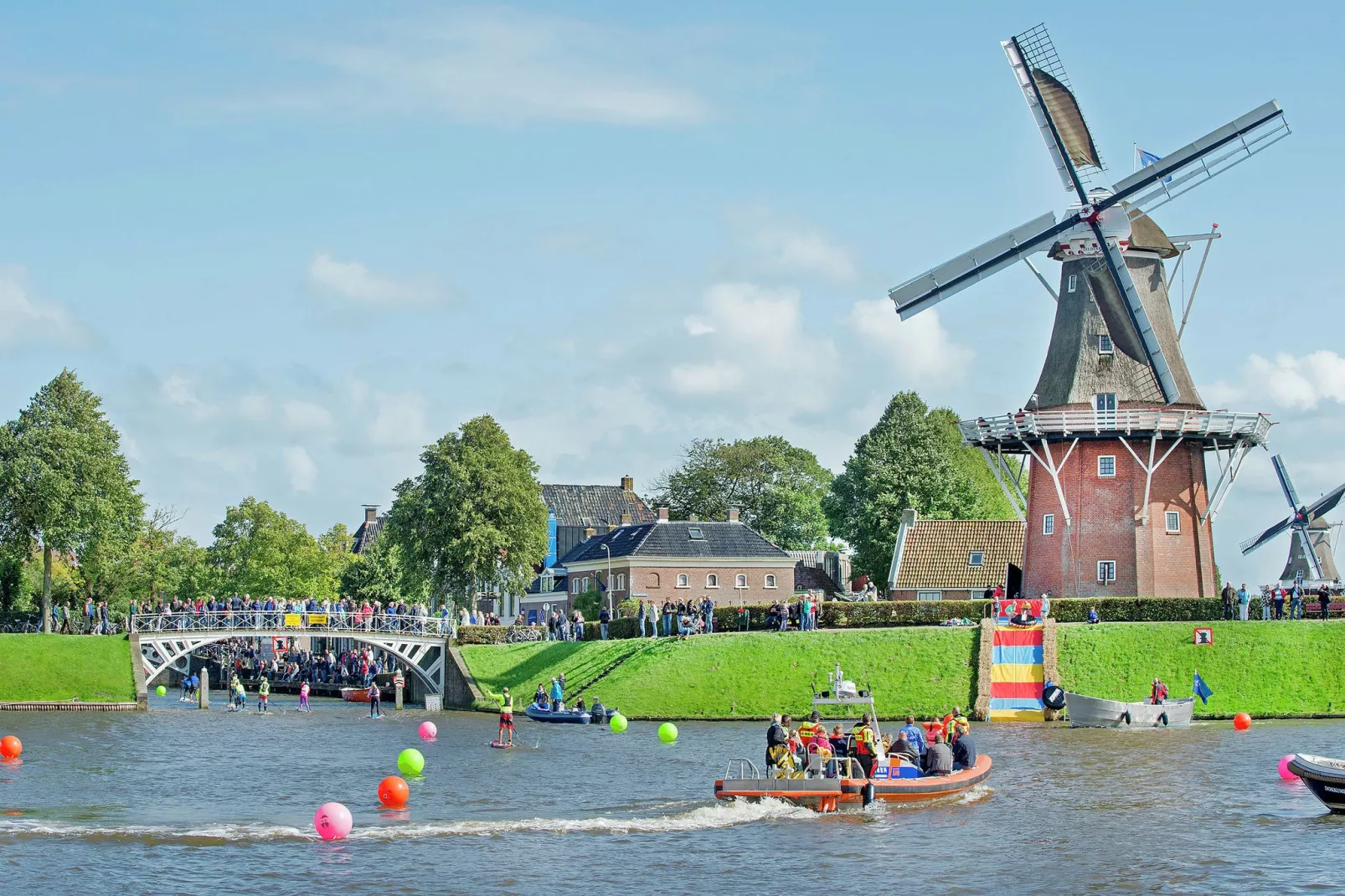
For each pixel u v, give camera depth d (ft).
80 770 163.12
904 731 141.08
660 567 369.71
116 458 305.53
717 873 105.70
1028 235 249.96
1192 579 243.19
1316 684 207.51
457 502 326.44
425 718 246.27
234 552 398.83
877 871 106.32
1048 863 108.68
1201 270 248.11
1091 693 212.23
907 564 326.24
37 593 368.27
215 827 121.70
